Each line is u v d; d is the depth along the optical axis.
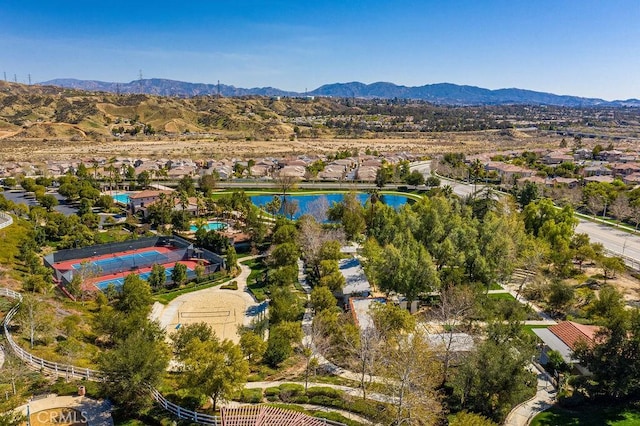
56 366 45.72
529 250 85.00
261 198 162.75
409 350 44.25
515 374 43.97
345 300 75.06
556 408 46.50
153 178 183.88
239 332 63.50
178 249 105.00
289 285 78.94
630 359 45.66
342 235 100.25
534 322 66.81
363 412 43.97
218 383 40.81
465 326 62.41
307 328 65.44
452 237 85.31
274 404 44.31
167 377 49.09
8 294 62.66
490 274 74.75
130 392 40.16
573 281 83.38
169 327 67.25
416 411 39.97
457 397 46.97
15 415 35.75
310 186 177.50
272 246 97.44
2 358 45.69
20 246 90.25
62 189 147.62
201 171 194.00
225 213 135.38
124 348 41.91
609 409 46.06
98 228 120.69
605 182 155.88
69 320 55.06
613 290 64.56
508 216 105.62
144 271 92.31
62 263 93.06
